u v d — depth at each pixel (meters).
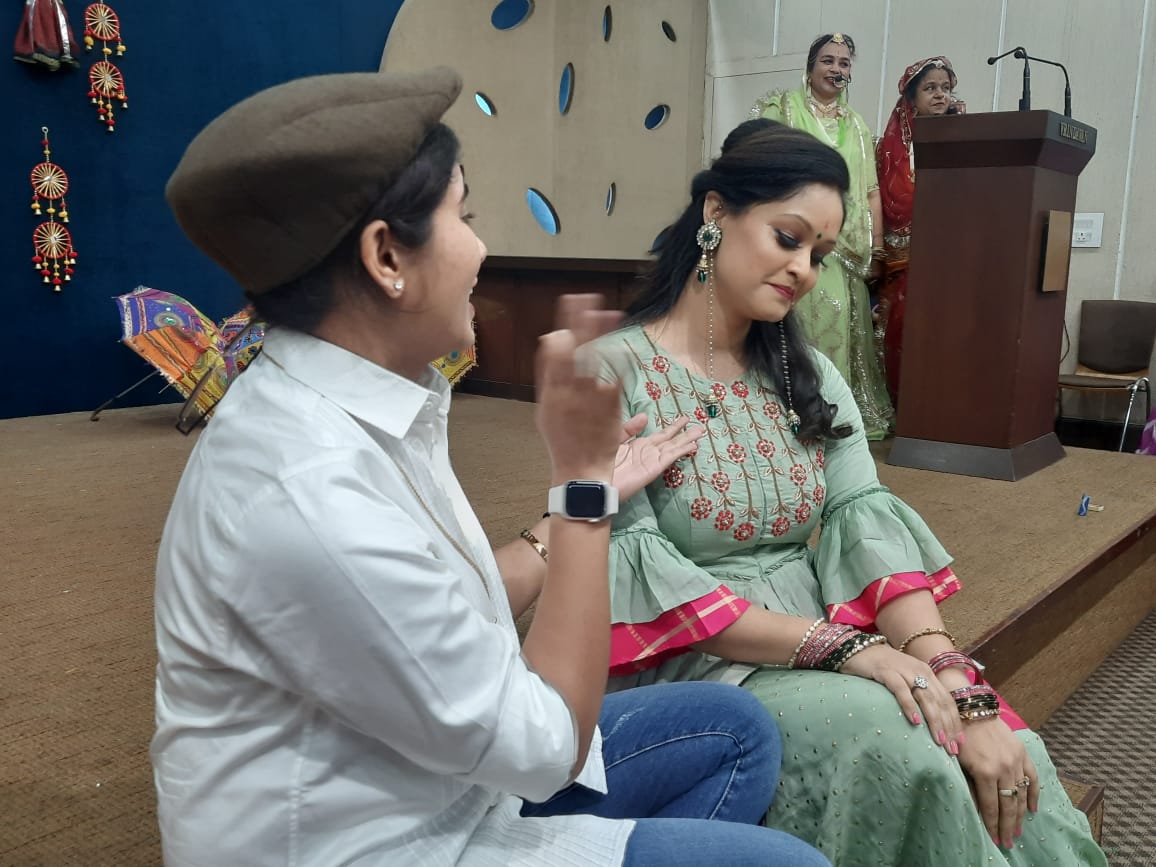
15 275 4.96
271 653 0.77
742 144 1.49
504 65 7.27
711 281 1.53
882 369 4.95
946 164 3.76
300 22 5.98
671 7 7.55
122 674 1.99
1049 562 2.78
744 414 1.53
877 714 1.26
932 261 3.86
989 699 1.31
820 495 1.56
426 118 0.81
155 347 4.50
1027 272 3.67
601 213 7.87
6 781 1.59
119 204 5.28
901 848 1.27
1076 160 3.85
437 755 0.80
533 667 0.90
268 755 0.81
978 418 3.85
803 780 1.30
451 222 0.86
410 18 6.54
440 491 0.94
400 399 0.87
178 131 5.47
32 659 2.06
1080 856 1.34
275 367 0.85
